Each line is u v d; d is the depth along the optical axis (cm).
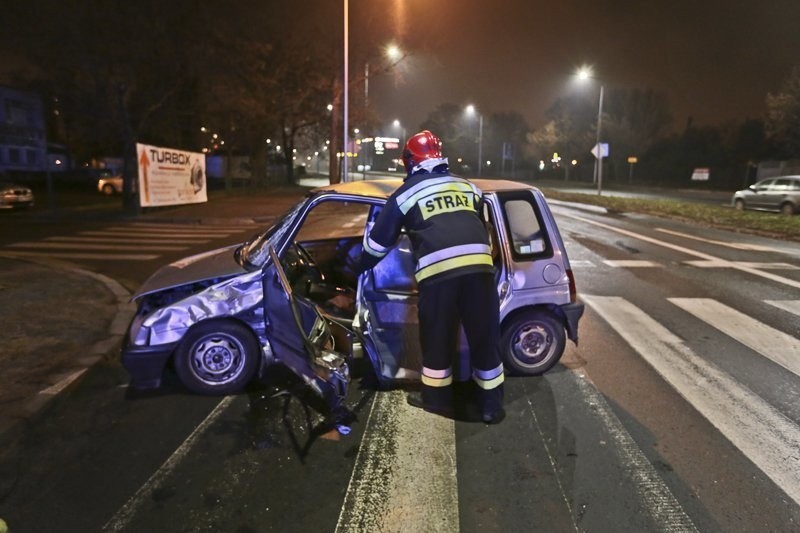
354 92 3188
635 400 438
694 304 754
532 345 475
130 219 1819
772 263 1095
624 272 987
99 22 1759
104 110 1978
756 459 353
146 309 450
